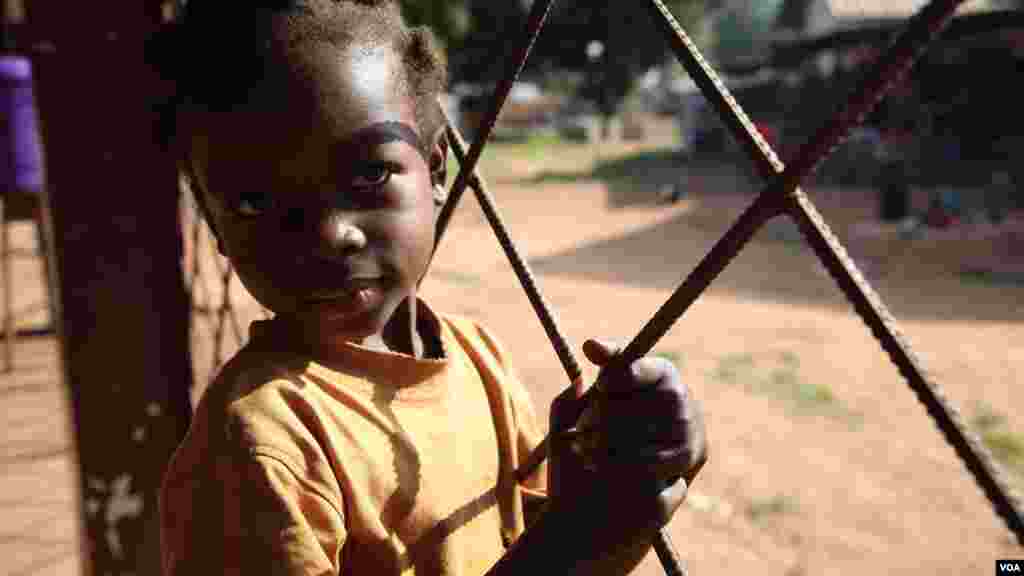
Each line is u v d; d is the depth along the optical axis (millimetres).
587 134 40250
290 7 868
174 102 932
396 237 885
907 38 477
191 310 2020
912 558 4266
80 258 1952
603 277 12039
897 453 5570
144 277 1978
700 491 4973
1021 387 7000
